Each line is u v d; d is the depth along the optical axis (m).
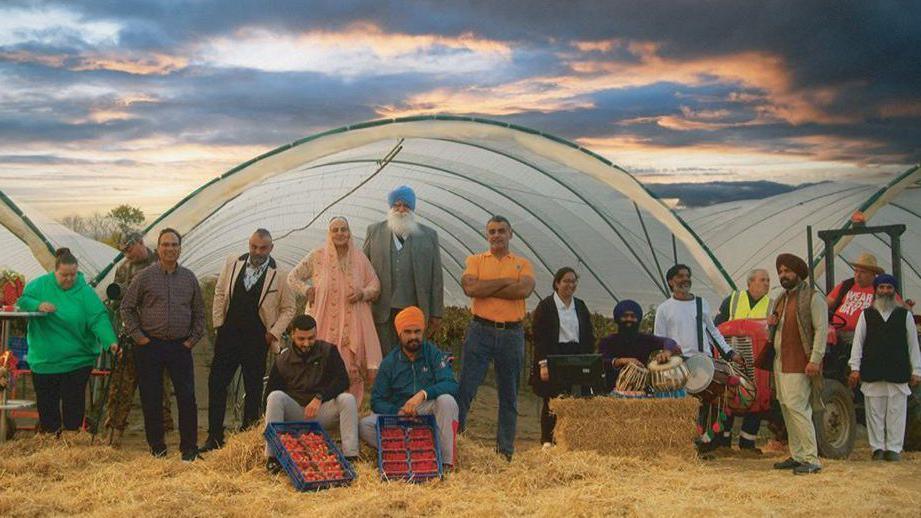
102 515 6.12
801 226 20.05
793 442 8.21
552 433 9.05
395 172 13.69
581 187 13.29
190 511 6.20
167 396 10.14
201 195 11.06
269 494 6.72
